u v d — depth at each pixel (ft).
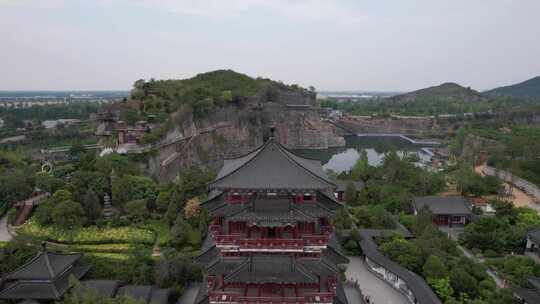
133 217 276.00
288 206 125.70
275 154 134.31
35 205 284.41
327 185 123.54
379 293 210.79
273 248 126.52
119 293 187.93
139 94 572.51
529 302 179.42
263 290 132.36
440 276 210.79
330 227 133.39
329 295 128.88
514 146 494.59
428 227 266.36
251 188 122.52
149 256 224.53
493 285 206.39
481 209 339.16
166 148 486.79
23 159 425.69
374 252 244.22
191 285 212.84
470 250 272.10
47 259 192.03
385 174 428.15
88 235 247.91
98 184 286.87
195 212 263.29
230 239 126.31
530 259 232.53
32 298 177.78
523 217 299.58
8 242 233.55
